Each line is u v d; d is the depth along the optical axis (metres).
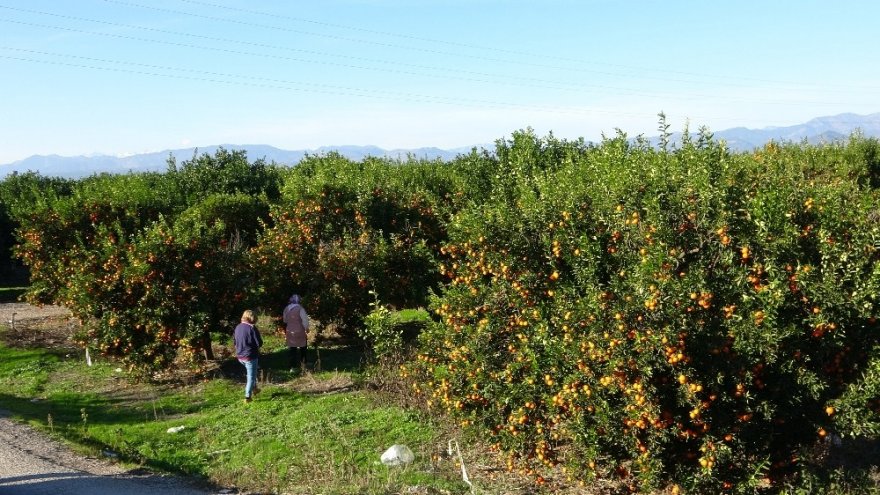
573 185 8.97
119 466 10.40
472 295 9.05
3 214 34.34
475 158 24.75
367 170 23.77
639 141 9.67
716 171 7.68
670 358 6.46
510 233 8.66
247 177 35.88
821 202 7.66
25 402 14.35
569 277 8.21
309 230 18.11
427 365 10.06
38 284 21.36
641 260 7.30
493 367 8.48
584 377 7.14
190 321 15.23
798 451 8.02
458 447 10.22
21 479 9.43
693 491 7.30
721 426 7.02
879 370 6.77
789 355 6.95
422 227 19.25
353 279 17.66
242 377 16.22
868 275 6.94
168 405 14.14
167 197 29.61
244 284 16.33
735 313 6.84
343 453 10.66
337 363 17.09
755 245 7.16
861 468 9.10
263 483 9.57
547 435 8.06
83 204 21.06
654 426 6.89
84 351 19.09
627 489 8.46
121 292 15.51
